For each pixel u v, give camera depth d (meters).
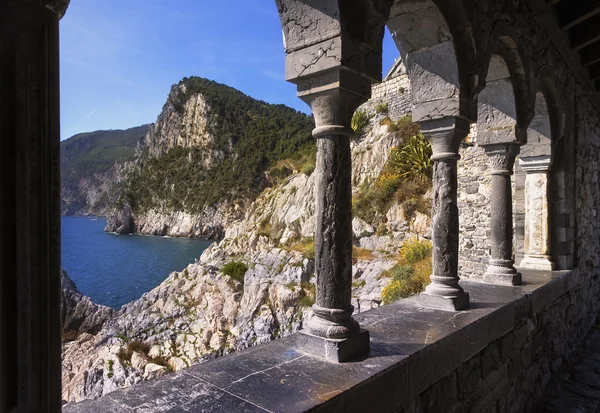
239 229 33.38
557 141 5.46
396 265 13.50
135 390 1.85
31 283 1.07
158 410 1.66
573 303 5.58
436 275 3.46
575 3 4.82
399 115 20.44
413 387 2.33
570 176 5.66
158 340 13.21
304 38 2.29
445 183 3.41
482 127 4.55
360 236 16.11
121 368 11.91
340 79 2.19
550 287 4.60
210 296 14.89
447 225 3.42
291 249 16.89
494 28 3.62
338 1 2.12
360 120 22.36
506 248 4.55
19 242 1.05
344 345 2.22
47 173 1.11
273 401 1.76
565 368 4.91
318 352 2.28
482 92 4.47
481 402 3.13
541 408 4.02
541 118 5.34
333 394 1.83
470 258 11.18
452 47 3.15
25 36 1.07
